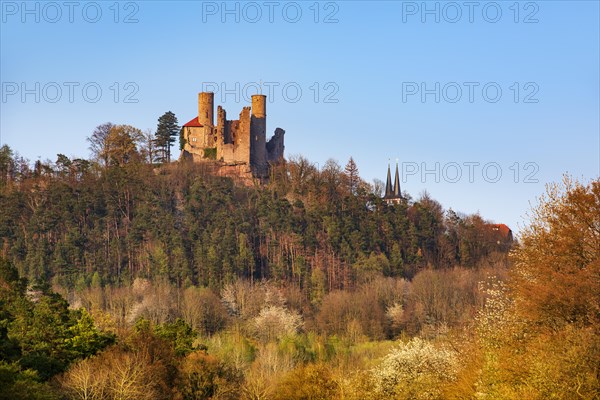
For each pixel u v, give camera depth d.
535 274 76.56
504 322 76.19
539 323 72.44
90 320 117.81
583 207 75.12
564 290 70.81
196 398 109.00
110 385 97.31
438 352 94.75
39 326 109.81
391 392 93.19
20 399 80.62
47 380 100.56
